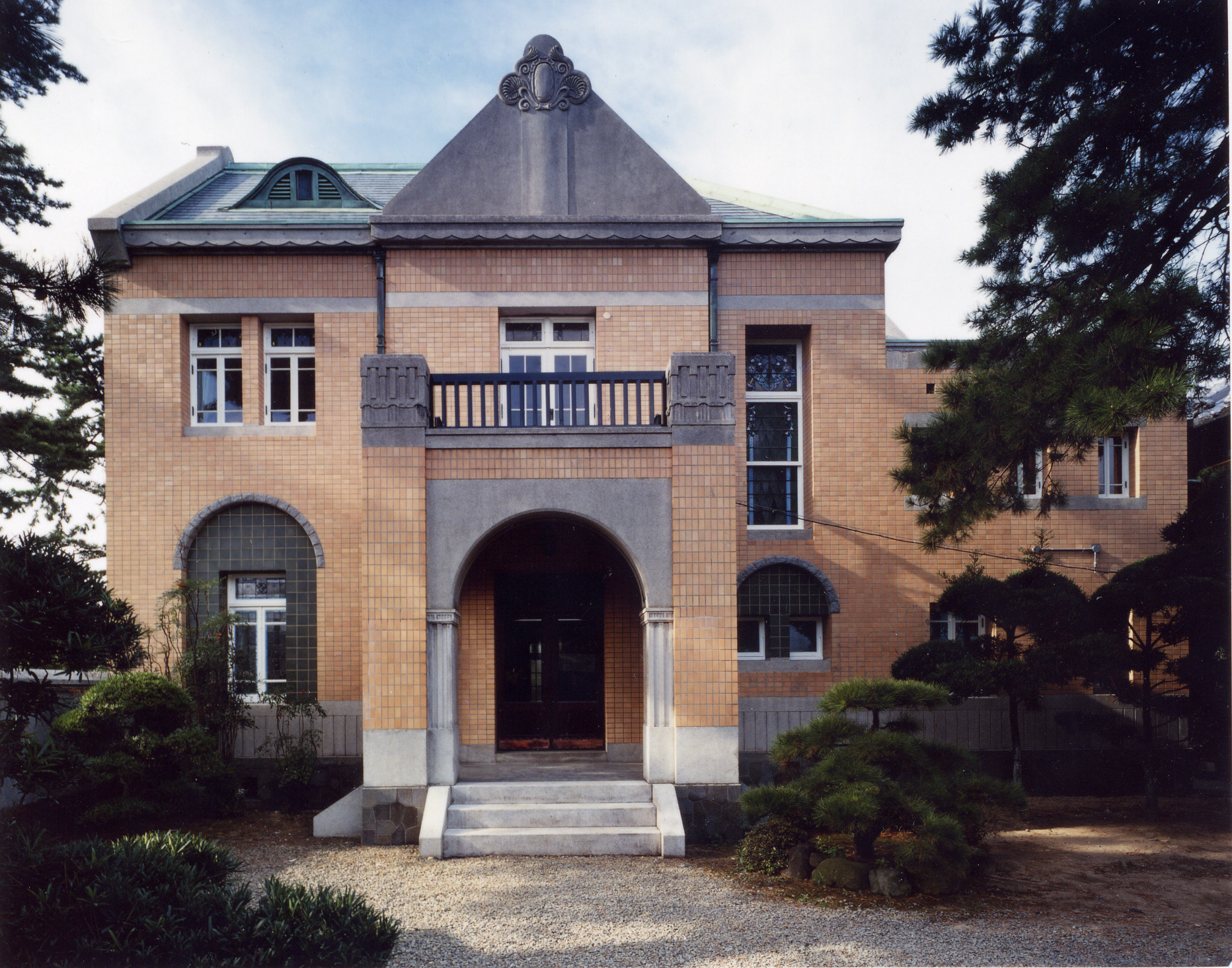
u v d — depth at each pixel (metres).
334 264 12.48
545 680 12.23
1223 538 10.69
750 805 7.80
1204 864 8.47
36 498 18.38
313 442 12.27
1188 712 10.87
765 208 13.78
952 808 7.77
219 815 10.61
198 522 12.14
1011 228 9.62
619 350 12.28
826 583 12.49
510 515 9.66
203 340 12.76
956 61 10.04
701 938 6.42
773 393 13.23
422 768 9.29
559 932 6.55
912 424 12.72
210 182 14.98
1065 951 6.20
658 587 9.64
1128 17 8.87
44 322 7.37
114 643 6.60
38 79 8.39
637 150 12.62
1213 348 8.72
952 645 11.30
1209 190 9.45
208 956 5.47
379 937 6.01
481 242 12.17
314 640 12.16
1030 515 12.90
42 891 5.74
